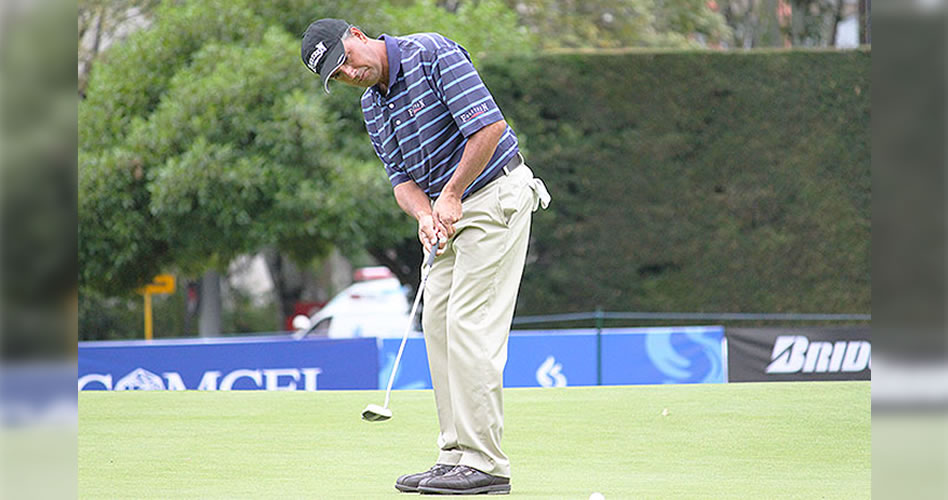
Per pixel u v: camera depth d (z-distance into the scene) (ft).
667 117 167.94
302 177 170.71
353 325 188.85
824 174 167.94
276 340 106.83
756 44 255.29
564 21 243.19
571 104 168.14
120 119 177.99
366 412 39.04
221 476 41.04
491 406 38.42
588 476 41.65
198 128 170.81
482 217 39.01
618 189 167.84
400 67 38.83
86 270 175.52
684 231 168.04
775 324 168.14
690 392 67.26
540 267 168.45
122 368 105.29
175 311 252.83
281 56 172.76
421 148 39.37
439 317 41.01
